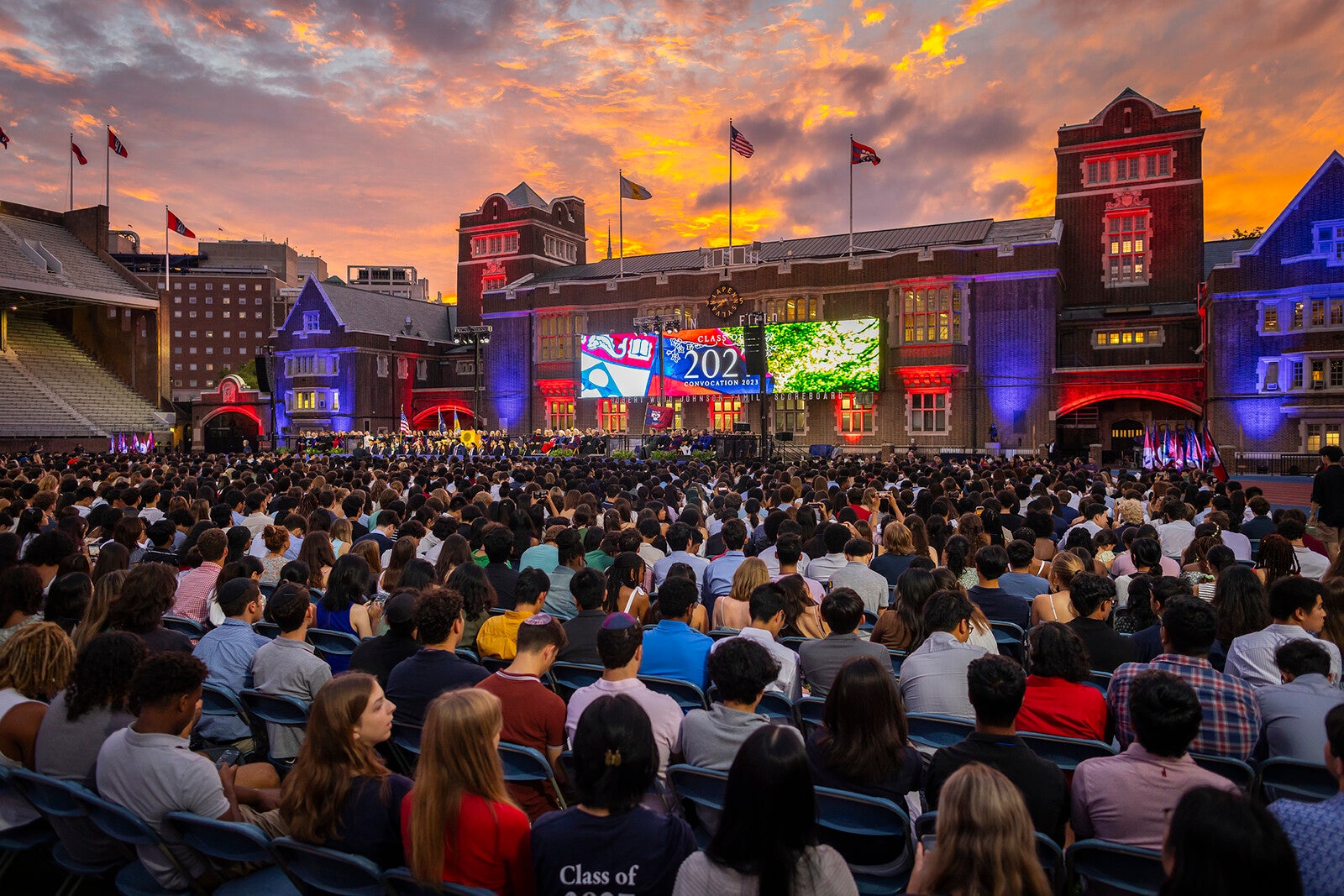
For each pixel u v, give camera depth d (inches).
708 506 632.4
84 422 2198.6
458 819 138.3
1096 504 497.4
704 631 318.7
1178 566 373.1
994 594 301.9
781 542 318.7
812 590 331.3
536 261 2869.1
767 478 784.3
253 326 4714.6
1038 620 295.0
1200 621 199.5
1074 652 208.7
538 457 1648.6
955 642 226.1
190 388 4653.1
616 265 2674.7
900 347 1870.1
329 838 151.3
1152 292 1900.8
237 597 261.0
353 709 153.1
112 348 2507.4
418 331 2824.8
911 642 276.4
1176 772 154.8
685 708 246.8
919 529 421.7
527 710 203.5
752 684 180.2
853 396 1927.9
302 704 222.2
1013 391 1785.2
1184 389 1708.9
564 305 2290.8
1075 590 257.4
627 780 133.0
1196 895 94.3
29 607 247.3
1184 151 1877.5
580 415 2252.7
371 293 2817.4
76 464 1020.5
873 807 161.3
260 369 1899.6
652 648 258.7
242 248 5128.0
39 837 198.4
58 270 2269.9
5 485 611.2
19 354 2346.2
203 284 4675.2
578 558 342.6
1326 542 610.9
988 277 1803.6
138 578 246.4
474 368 2559.1
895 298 1877.5
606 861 132.7
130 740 164.6
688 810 188.7
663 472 920.3
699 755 184.7
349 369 2493.8
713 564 375.9
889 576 377.1
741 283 2048.5
